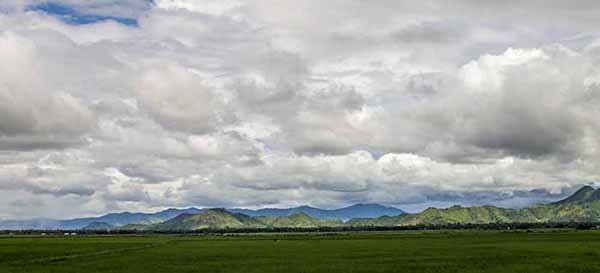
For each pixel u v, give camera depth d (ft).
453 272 307.58
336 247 577.43
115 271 328.49
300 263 375.45
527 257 395.96
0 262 389.60
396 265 352.08
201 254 478.18
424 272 309.42
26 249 547.08
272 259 414.21
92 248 577.43
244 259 416.87
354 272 314.55
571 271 304.50
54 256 454.81
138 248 589.32
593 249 467.52
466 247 532.32
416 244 615.98
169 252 511.40
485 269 319.88
